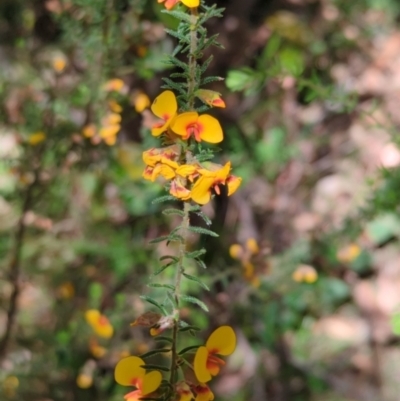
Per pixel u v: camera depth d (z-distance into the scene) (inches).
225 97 21.9
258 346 22.8
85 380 18.5
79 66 17.8
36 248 20.1
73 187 20.1
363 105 24.5
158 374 10.8
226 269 18.3
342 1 23.9
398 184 17.8
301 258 20.6
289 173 23.6
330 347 24.2
